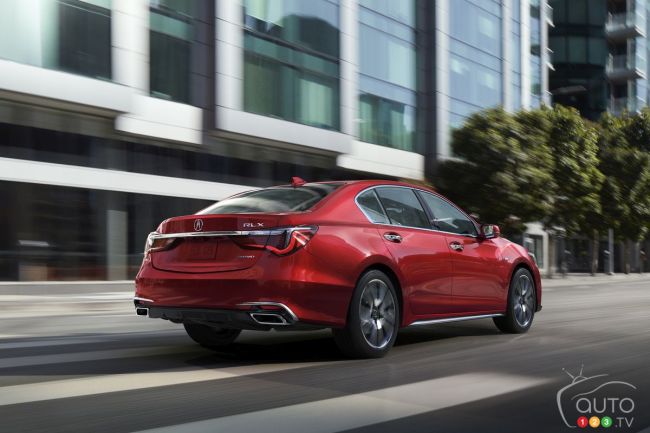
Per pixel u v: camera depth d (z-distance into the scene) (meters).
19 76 14.64
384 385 4.11
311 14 22.19
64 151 16.66
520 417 3.39
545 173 25.66
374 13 25.69
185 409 3.47
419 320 5.46
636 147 35.44
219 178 20.31
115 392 3.87
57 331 7.45
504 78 33.06
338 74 23.12
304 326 4.64
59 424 3.16
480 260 6.16
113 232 17.67
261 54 20.45
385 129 26.05
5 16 14.59
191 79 19.19
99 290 16.55
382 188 5.50
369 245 5.00
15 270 15.70
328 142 22.23
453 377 4.38
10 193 15.70
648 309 10.09
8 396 3.75
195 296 4.66
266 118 20.28
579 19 48.47
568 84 48.19
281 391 3.92
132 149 18.14
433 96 28.27
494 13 32.66
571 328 7.23
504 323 6.66
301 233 4.59
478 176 25.12
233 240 4.63
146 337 6.43
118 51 16.75
